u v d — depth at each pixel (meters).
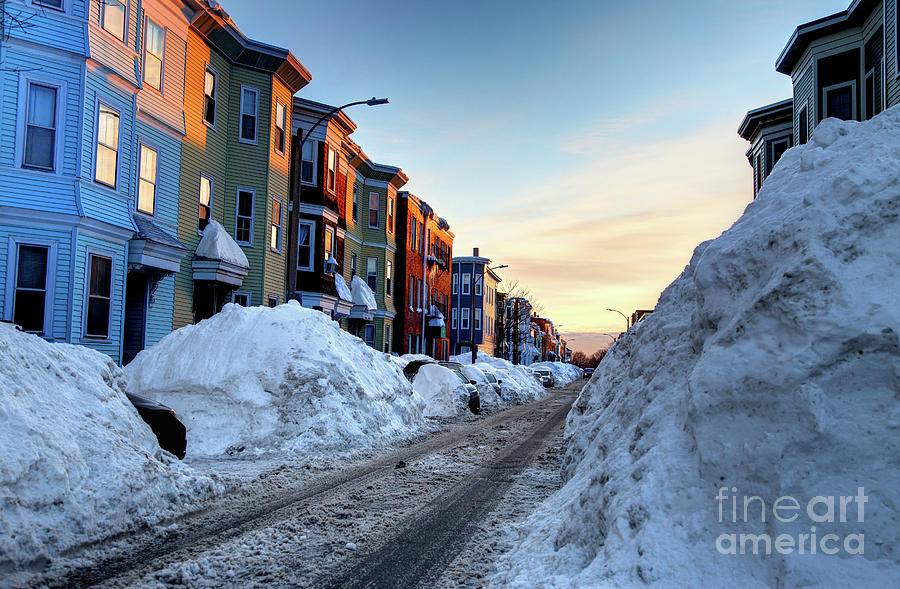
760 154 30.92
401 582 5.06
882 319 3.92
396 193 41.81
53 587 4.72
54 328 14.43
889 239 4.32
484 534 6.49
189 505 7.04
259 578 5.09
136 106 17.00
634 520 4.26
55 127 14.64
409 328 43.34
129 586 4.80
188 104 20.56
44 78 14.49
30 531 4.99
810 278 4.29
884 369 3.86
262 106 23.84
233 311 13.75
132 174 16.77
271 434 11.62
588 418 8.72
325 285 28.14
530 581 4.61
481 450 12.83
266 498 7.95
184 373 12.48
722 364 4.44
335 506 7.59
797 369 4.02
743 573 3.68
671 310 6.94
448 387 21.11
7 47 14.05
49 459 5.52
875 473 3.63
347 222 35.31
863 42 21.69
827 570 3.43
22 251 14.23
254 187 23.53
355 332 35.75
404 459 11.45
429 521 6.98
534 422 19.45
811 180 5.50
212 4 20.52
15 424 5.48
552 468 10.63
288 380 12.41
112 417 7.01
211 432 11.68
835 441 3.78
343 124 30.14
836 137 5.98
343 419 12.45
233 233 23.00
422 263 46.59
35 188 14.29
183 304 20.23
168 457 7.69
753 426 4.10
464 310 68.25
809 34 23.02
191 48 20.70
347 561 5.55
